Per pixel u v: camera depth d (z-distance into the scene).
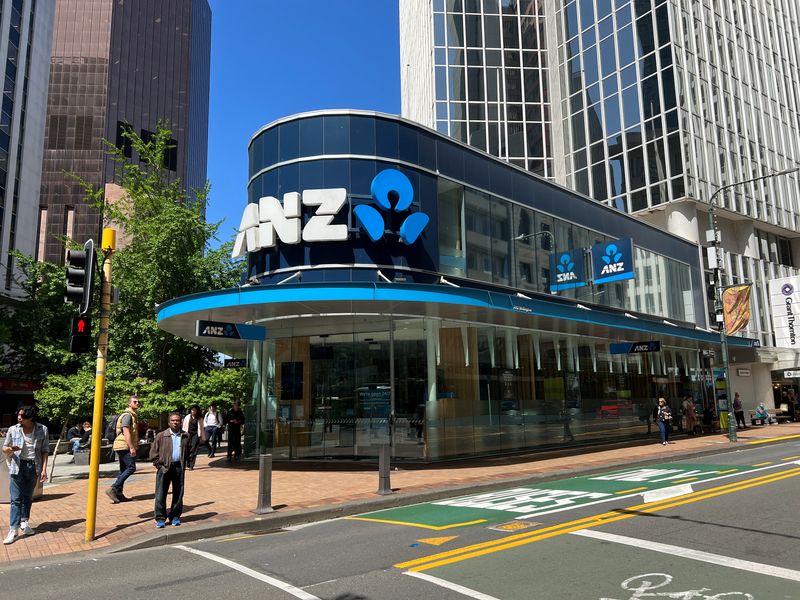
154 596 6.00
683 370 30.67
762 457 17.14
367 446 17.73
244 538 8.90
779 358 38.84
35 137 46.34
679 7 38.47
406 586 5.89
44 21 48.25
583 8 44.19
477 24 52.25
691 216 36.22
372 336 18.25
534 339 21.70
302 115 17.67
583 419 23.17
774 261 42.34
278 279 17.05
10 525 8.66
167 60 121.44
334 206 16.69
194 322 18.55
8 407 38.06
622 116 40.06
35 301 31.45
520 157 50.00
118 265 26.98
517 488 12.77
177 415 9.64
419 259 17.80
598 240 26.92
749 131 41.06
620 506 9.77
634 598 5.26
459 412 18.34
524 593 5.51
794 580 5.63
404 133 18.27
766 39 45.09
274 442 18.59
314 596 5.75
